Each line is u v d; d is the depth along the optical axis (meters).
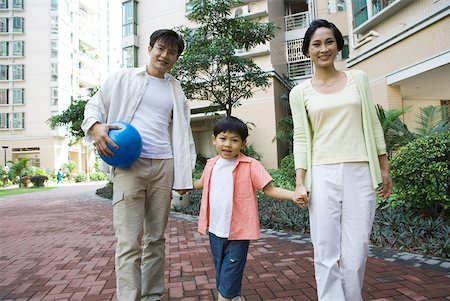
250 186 2.24
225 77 7.40
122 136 2.14
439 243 3.76
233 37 7.32
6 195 15.06
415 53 8.64
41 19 30.20
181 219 6.93
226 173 2.30
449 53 7.54
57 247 4.99
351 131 1.94
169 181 2.48
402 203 4.98
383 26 10.15
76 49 34.16
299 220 5.47
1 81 29.70
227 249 2.21
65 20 31.55
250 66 7.43
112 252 4.57
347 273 1.91
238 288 2.17
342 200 1.93
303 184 2.02
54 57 30.06
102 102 2.41
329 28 2.03
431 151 4.24
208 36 7.63
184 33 7.59
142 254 2.53
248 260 3.82
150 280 2.48
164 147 2.46
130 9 18.16
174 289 2.99
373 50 10.07
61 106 30.20
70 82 32.28
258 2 15.60
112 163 2.21
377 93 10.08
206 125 15.95
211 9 7.02
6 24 29.94
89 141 2.32
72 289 3.15
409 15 9.08
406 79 9.08
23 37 30.11
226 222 2.19
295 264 3.63
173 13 17.45
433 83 9.63
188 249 4.48
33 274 3.67
